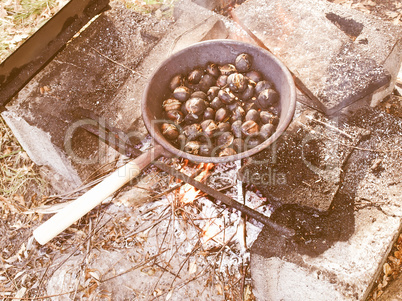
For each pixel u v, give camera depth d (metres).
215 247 0.80
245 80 0.78
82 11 0.88
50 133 0.81
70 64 0.88
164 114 0.80
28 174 0.94
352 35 1.00
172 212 0.83
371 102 0.93
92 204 0.71
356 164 0.78
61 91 0.85
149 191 0.88
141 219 0.84
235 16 1.01
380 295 0.75
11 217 0.90
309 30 0.93
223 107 0.80
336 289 0.63
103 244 0.82
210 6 1.19
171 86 0.80
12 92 0.79
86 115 0.85
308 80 0.86
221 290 0.76
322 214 0.72
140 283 0.77
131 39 0.94
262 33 0.95
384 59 0.86
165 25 0.97
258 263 0.71
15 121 0.81
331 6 0.97
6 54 1.11
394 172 0.76
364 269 0.65
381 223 0.71
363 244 0.69
